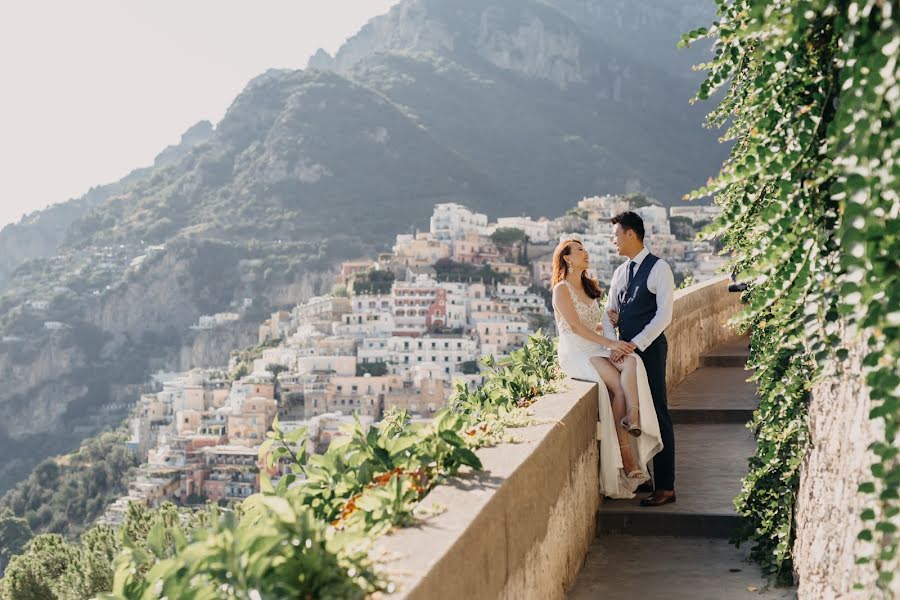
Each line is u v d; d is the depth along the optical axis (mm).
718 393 10406
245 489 130625
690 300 12383
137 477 136750
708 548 5672
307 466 3131
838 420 3318
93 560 13570
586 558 5508
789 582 4734
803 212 2785
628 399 6047
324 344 172750
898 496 2043
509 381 5844
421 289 179125
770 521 5117
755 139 2977
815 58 2746
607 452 6086
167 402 183625
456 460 3467
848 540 3061
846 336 3037
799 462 4336
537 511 3961
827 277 2668
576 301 6227
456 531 2648
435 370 156500
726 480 6918
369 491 2832
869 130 2062
